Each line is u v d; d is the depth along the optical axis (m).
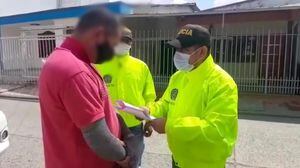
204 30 2.21
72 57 1.61
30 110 8.41
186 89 2.27
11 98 10.23
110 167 1.80
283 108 9.34
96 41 1.66
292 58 11.53
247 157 5.05
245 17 11.19
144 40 12.13
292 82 11.37
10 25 16.89
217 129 2.05
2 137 3.43
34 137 5.84
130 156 1.84
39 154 4.93
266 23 11.79
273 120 7.91
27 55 12.93
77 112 1.55
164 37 11.98
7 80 13.35
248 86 11.76
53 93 1.59
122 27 1.74
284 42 11.58
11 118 7.49
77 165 1.70
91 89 1.59
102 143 1.59
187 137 2.08
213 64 2.23
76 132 1.66
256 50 11.92
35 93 11.00
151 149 5.32
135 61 3.33
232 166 4.68
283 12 10.84
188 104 2.23
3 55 13.32
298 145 5.69
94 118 1.57
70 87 1.54
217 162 2.14
